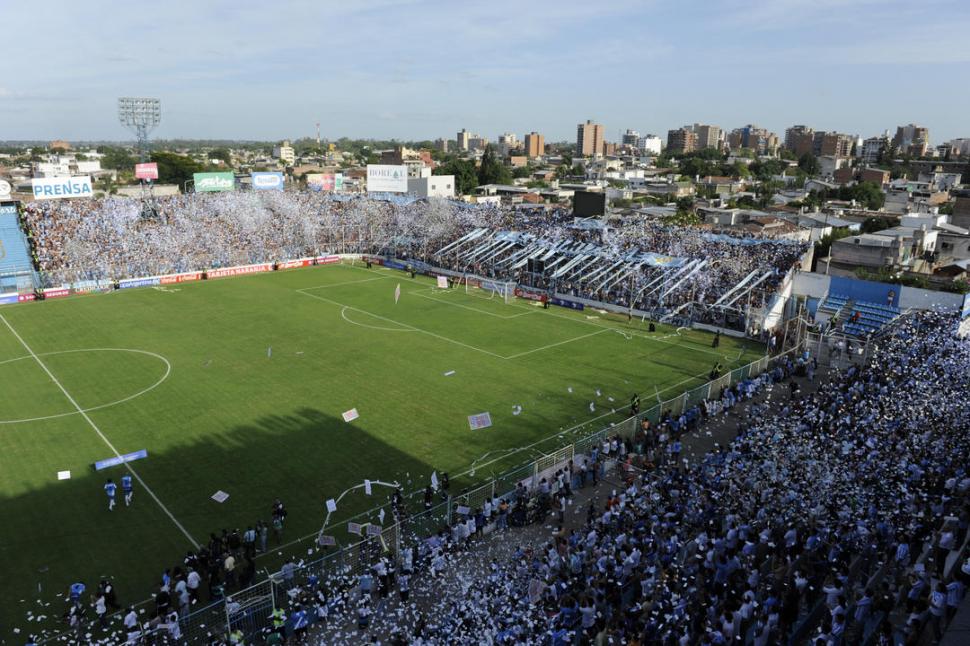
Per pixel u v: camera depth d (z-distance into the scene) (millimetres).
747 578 24484
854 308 68250
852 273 91875
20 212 95375
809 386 52438
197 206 107125
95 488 36250
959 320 59250
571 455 39719
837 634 19984
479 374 55594
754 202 178875
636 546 27047
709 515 29578
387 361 58531
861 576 25219
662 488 32875
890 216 131125
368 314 75375
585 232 94375
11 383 51750
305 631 24906
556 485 35875
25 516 33438
